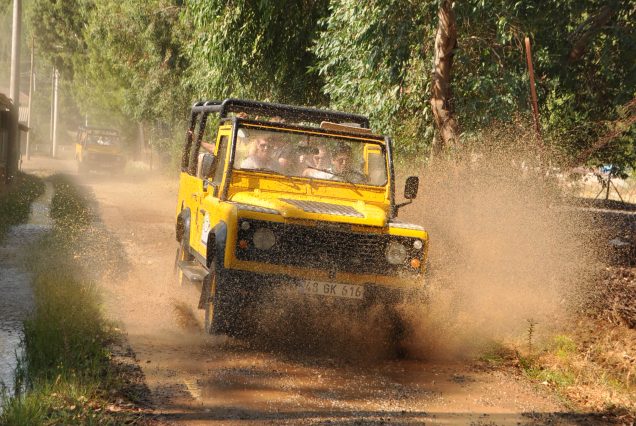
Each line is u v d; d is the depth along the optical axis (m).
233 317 9.14
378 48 16.27
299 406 7.13
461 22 16.70
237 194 10.06
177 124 43.31
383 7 15.94
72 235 17.44
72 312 9.30
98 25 45.31
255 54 22.50
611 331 10.60
